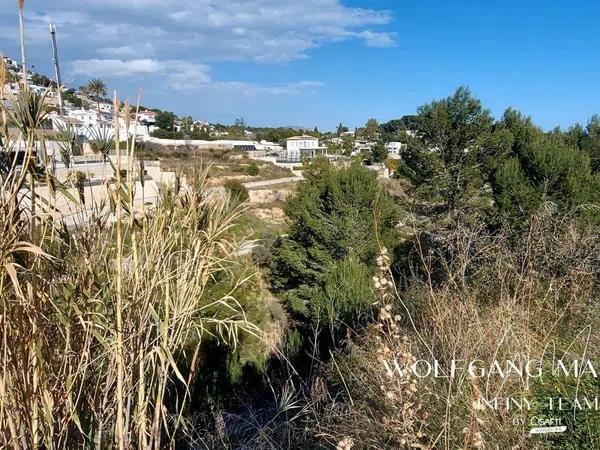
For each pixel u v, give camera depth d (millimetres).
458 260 4133
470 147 13242
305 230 14164
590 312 3246
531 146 11188
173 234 1945
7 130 1478
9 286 1493
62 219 1701
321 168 15688
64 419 1717
